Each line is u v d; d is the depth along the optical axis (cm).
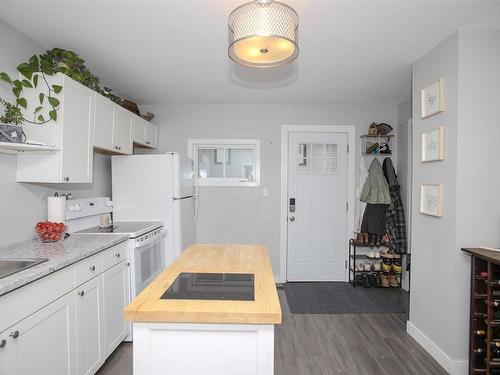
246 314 106
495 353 190
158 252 300
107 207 313
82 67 240
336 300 344
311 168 408
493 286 186
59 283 165
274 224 408
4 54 197
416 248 254
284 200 406
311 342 253
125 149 305
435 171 229
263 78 302
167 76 296
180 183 322
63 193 260
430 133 231
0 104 194
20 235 214
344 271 410
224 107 405
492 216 205
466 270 207
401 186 387
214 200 410
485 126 204
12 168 206
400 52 241
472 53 203
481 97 204
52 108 203
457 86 204
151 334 113
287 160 407
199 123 406
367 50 238
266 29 134
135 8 181
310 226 409
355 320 294
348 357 231
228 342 112
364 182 394
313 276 411
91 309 197
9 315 132
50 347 158
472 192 204
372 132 384
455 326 208
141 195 317
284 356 232
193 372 113
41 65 207
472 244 205
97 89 259
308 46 231
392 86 326
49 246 203
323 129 403
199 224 409
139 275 259
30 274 142
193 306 111
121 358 229
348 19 193
